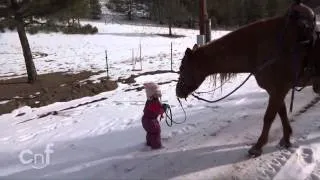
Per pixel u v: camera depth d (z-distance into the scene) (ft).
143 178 7.98
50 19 23.07
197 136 10.23
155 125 9.41
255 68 8.42
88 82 20.99
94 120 13.00
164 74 22.13
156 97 9.41
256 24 8.40
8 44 41.22
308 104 12.39
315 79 8.28
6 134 12.37
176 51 36.68
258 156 8.59
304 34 7.86
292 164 8.07
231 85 16.83
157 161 8.74
